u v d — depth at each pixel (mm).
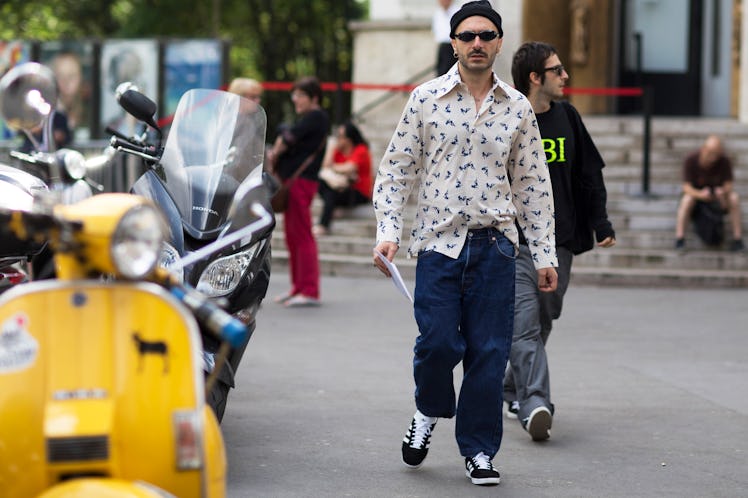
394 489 11102
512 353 12906
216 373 7633
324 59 63750
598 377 16531
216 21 62062
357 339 19219
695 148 33000
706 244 27547
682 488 11281
